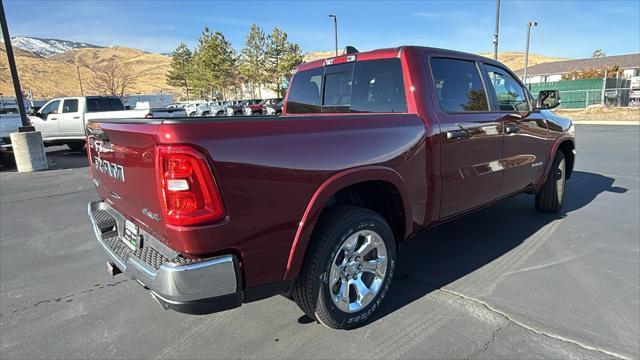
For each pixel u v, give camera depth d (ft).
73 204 23.07
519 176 14.70
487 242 14.99
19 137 34.83
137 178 7.77
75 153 49.75
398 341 9.12
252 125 7.43
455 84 12.01
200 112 121.60
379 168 9.28
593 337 9.07
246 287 7.64
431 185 10.88
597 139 46.62
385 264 9.96
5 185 29.37
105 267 13.88
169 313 10.72
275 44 143.33
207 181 6.82
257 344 9.20
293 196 7.89
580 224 16.75
